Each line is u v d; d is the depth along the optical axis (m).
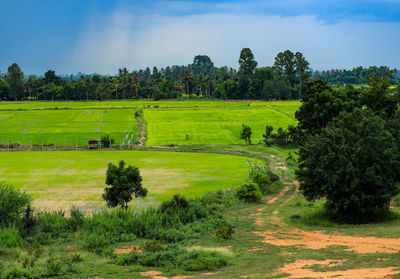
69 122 161.38
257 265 19.78
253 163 85.06
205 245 25.78
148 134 138.25
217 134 136.75
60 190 56.00
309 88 102.19
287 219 36.25
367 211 35.19
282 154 95.56
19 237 27.42
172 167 80.31
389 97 78.38
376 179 33.22
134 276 18.56
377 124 35.97
